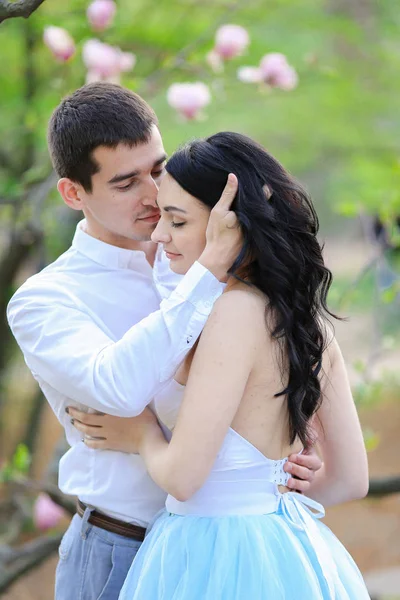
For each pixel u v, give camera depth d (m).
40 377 3.47
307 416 3.17
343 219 15.82
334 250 15.62
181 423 2.94
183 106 5.36
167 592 3.00
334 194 10.91
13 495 7.47
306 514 3.23
